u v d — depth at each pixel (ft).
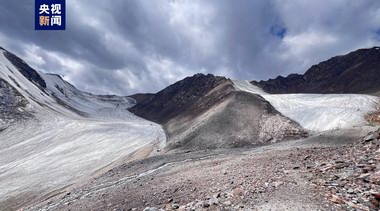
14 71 442.91
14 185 140.05
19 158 187.52
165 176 69.21
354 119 175.94
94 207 49.52
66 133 254.27
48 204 81.56
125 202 47.09
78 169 163.94
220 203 34.45
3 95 298.97
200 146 155.53
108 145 218.79
